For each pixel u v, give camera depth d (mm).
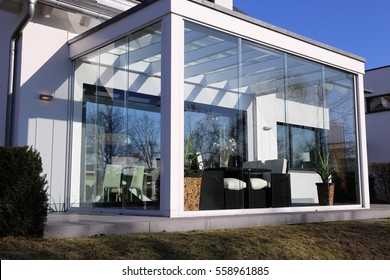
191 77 5949
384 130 14438
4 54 7309
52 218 5336
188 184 5602
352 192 8102
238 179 6395
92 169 6758
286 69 7504
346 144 8250
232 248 4301
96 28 6875
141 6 6023
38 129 7012
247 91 6910
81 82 7277
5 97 7215
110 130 6539
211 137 6160
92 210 6648
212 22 6117
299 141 7637
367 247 5102
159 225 4801
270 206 6762
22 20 6695
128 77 6297
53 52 7316
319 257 4559
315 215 6496
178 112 5566
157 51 5805
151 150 5703
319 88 8023
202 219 5129
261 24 6840
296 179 7328
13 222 4066
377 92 15156
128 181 6043
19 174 4172
